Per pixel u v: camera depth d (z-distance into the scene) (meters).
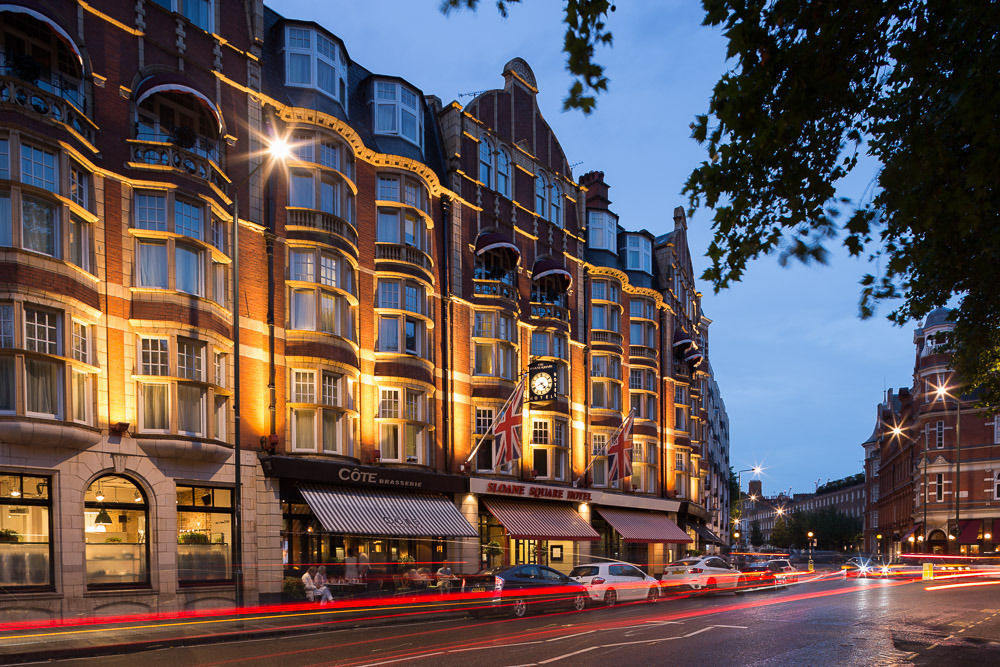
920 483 66.50
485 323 32.56
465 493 29.95
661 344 45.84
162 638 15.58
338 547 25.20
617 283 41.69
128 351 19.72
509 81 36.28
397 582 26.08
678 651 14.18
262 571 22.31
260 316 23.53
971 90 5.21
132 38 20.86
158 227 20.50
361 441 26.25
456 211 31.72
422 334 29.11
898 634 17.08
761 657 13.54
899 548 80.31
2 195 17.06
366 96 29.41
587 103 4.92
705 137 5.31
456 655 13.65
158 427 20.02
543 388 32.47
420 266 28.75
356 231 26.69
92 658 13.82
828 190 6.25
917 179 6.06
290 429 23.98
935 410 65.88
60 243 17.91
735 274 6.46
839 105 5.89
